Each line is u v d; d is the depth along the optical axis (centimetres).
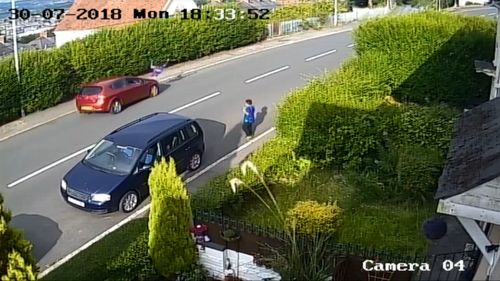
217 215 1320
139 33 2864
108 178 1458
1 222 829
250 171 1491
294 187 1588
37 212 1466
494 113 1139
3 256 840
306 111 1709
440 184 874
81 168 1507
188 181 1645
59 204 1511
